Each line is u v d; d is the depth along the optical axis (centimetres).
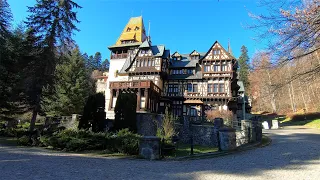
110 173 745
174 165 924
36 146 1641
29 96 2048
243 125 1694
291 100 4562
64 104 3494
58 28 2173
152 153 1091
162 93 3572
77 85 3659
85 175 704
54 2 2228
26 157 1055
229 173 752
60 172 734
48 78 2108
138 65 3603
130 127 1942
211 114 2969
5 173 688
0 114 2547
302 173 730
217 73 3350
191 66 3569
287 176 699
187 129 2114
